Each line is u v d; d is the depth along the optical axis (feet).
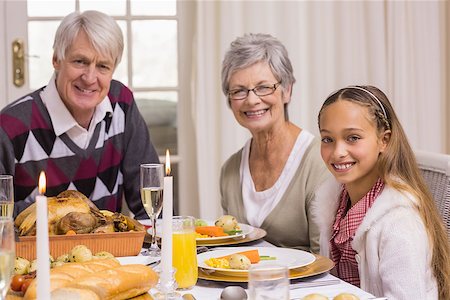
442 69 14.55
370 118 7.34
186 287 6.23
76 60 9.27
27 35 13.89
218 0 13.56
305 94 13.97
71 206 7.37
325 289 6.21
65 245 7.02
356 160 7.38
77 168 9.64
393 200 7.05
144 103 14.35
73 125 9.50
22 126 9.41
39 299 4.43
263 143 9.21
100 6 14.10
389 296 6.69
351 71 14.05
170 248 5.75
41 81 14.05
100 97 9.48
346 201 7.98
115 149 9.93
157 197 7.02
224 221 8.24
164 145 14.46
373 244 6.98
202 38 13.58
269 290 4.39
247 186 9.36
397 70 14.15
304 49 13.91
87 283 5.28
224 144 13.64
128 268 5.59
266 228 9.07
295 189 8.91
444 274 7.18
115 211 9.98
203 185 13.74
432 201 7.35
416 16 14.17
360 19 14.05
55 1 13.97
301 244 9.04
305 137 9.14
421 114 14.34
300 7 13.78
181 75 14.30
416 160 8.14
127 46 14.17
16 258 6.32
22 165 9.49
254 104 9.07
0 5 13.73
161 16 14.19
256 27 13.57
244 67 9.09
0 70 13.82
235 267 6.57
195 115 13.79
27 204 9.29
